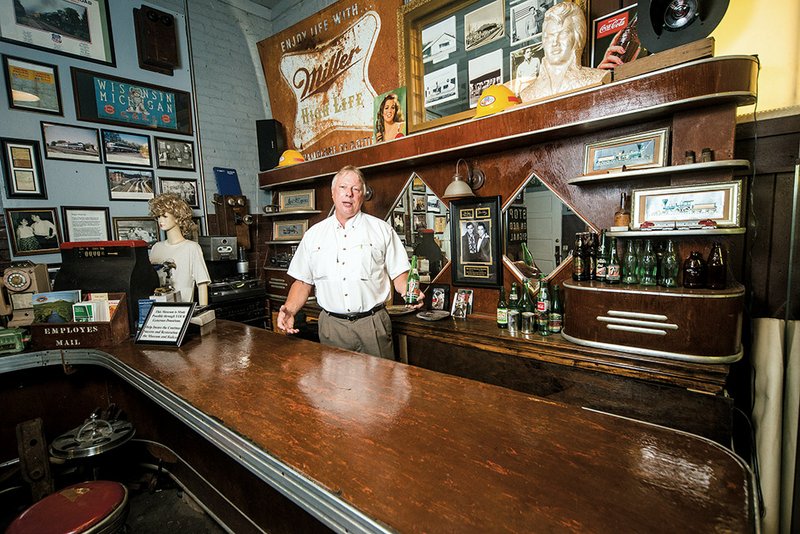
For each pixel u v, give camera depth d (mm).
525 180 2420
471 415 1070
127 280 2055
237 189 4184
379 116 3324
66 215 3111
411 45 3066
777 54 1811
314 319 3168
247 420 1070
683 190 1715
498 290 2629
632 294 1678
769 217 1802
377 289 2250
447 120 2883
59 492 1226
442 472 807
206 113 3988
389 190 3213
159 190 3646
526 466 819
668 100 1670
